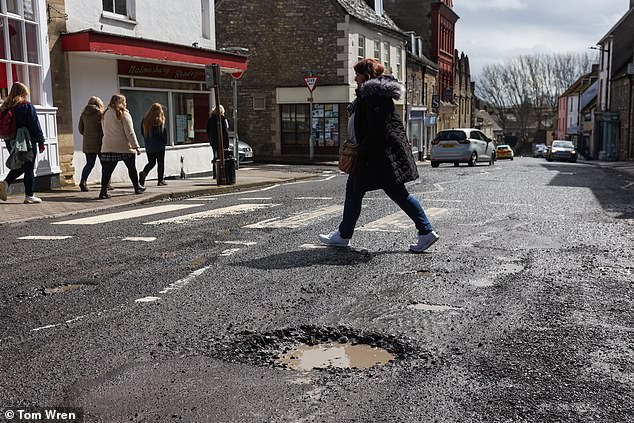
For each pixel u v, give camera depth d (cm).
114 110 1104
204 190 1287
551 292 501
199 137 1834
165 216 905
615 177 2050
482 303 471
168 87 1675
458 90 5528
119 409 299
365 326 418
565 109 8262
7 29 1144
